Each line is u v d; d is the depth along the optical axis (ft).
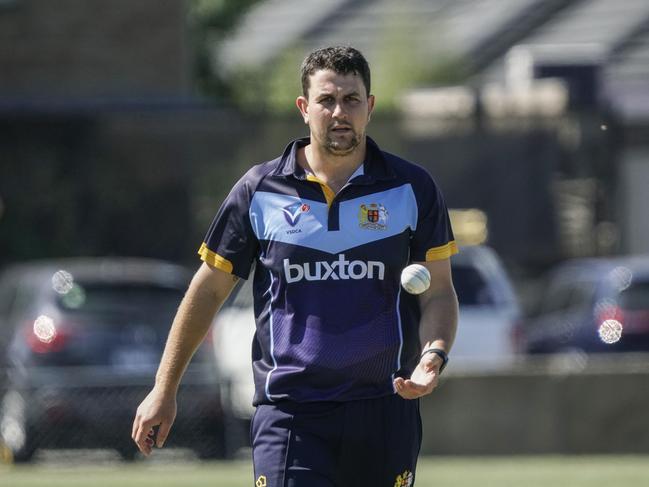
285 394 69.56
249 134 311.68
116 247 309.01
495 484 150.10
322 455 69.21
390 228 69.77
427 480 154.81
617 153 333.62
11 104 308.40
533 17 494.59
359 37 497.87
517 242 330.13
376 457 70.03
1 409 176.76
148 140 309.83
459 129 328.49
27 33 317.01
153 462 177.88
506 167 329.93
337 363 69.05
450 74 416.05
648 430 183.11
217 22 381.40
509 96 333.21
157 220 309.83
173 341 71.77
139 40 318.24
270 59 457.68
